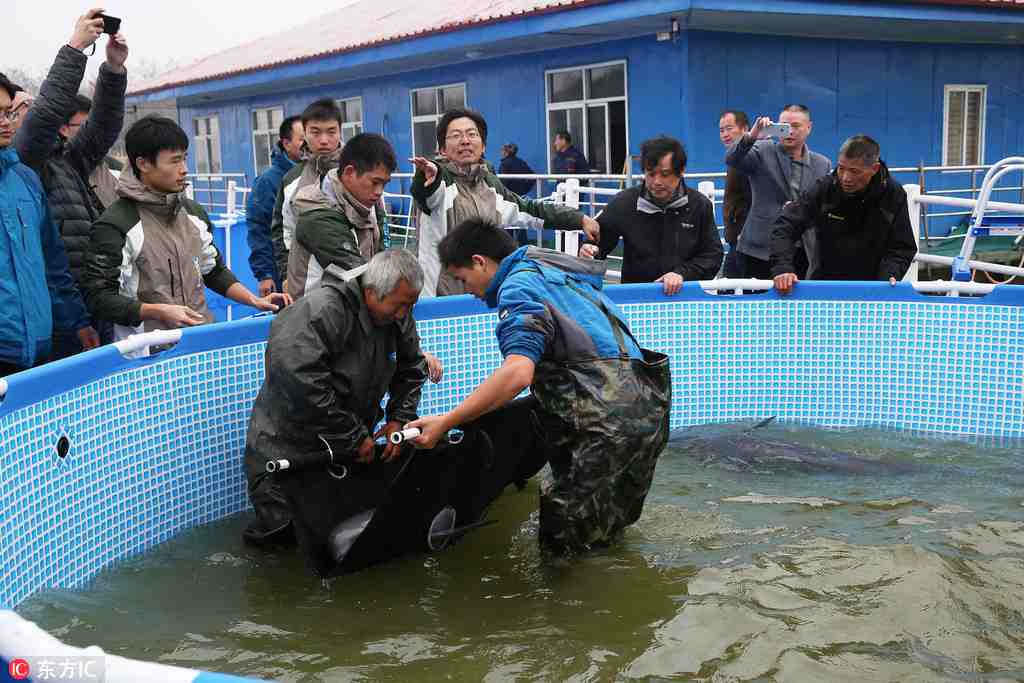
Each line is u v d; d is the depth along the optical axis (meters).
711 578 3.47
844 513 4.05
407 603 3.42
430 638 3.13
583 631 3.14
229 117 22.02
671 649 2.99
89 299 4.10
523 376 3.32
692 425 5.55
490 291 3.64
